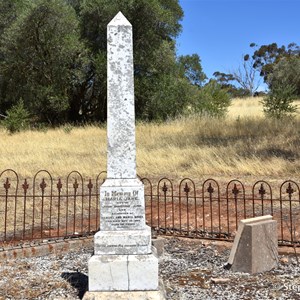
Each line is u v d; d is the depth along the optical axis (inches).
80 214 342.0
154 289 167.9
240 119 843.4
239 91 2736.2
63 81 1167.0
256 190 390.9
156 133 788.6
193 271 213.8
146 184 440.5
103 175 478.6
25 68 1186.0
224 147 583.8
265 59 2822.3
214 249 249.3
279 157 507.5
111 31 183.2
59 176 482.6
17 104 1133.1
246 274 207.3
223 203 359.9
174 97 1131.9
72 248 254.7
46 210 349.7
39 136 859.4
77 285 191.2
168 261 230.1
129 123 180.7
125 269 168.4
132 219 175.9
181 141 668.1
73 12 1198.3
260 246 211.3
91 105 1314.0
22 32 1115.3
